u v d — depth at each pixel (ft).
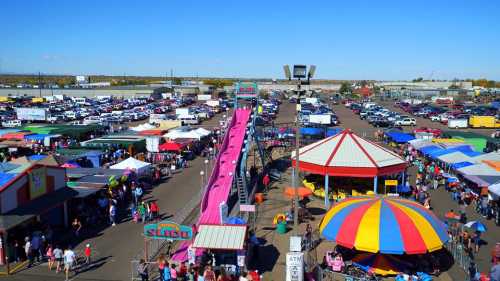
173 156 174.40
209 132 217.97
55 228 97.81
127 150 178.40
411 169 163.94
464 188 124.06
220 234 73.87
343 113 383.86
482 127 288.30
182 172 158.71
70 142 196.03
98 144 177.17
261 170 160.66
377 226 72.33
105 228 98.78
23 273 74.95
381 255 75.15
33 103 421.59
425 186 128.06
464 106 419.33
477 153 149.69
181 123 244.63
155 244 88.28
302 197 113.50
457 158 141.49
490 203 107.34
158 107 387.96
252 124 158.20
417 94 560.61
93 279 72.69
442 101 481.05
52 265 77.82
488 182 113.60
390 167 118.62
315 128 227.61
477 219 104.53
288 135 222.48
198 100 510.58
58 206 97.76
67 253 73.26
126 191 125.18
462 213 99.91
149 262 73.31
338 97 576.20
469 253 82.07
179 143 177.06
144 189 133.59
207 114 340.18
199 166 169.58
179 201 120.47
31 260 79.36
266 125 277.85
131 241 90.38
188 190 132.46
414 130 250.57
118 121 305.73
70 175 121.80
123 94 527.40
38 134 200.03
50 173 96.07
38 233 82.07
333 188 127.65
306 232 89.56
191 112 330.95
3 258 78.48
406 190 124.06
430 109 368.07
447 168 149.59
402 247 69.67
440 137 204.33
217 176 120.67
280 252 84.84
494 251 76.28
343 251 82.58
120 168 133.49
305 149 131.23
